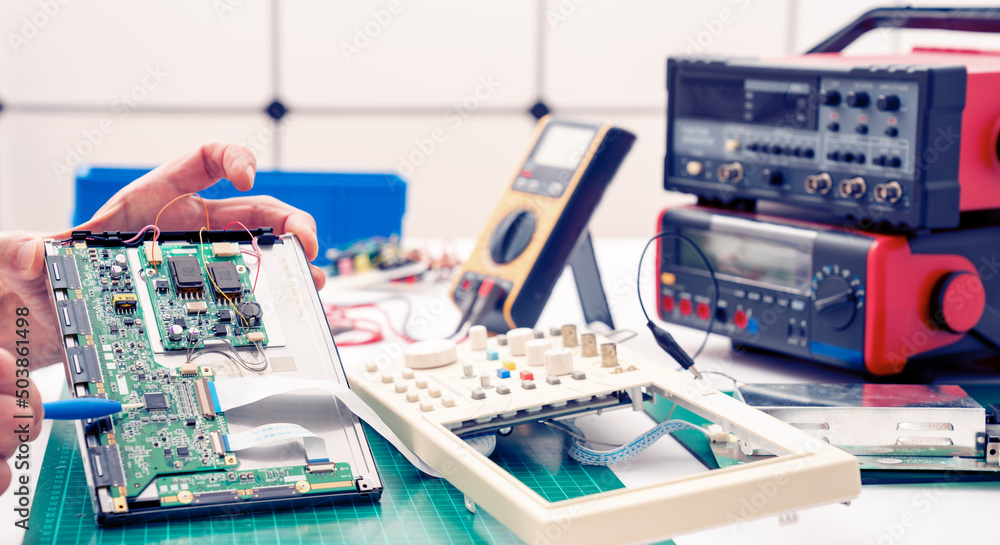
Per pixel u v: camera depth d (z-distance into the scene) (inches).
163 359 38.9
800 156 51.4
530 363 45.3
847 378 52.2
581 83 164.2
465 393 41.4
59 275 40.1
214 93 157.4
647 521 29.8
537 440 45.4
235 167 47.4
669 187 59.9
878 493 39.3
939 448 40.0
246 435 36.4
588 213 58.6
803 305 50.2
